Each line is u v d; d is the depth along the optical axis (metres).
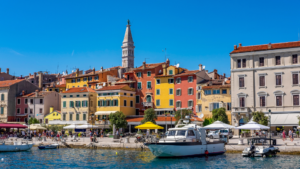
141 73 109.12
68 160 54.16
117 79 116.38
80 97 108.88
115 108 103.69
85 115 107.31
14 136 90.75
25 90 124.88
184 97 100.00
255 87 83.19
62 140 76.12
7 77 147.25
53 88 129.62
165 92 103.75
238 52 85.00
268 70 82.25
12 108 120.44
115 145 67.00
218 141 55.88
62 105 111.38
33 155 61.03
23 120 119.44
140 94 108.50
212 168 45.19
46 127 99.38
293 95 79.44
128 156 56.56
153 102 105.62
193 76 99.00
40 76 139.62
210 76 110.12
